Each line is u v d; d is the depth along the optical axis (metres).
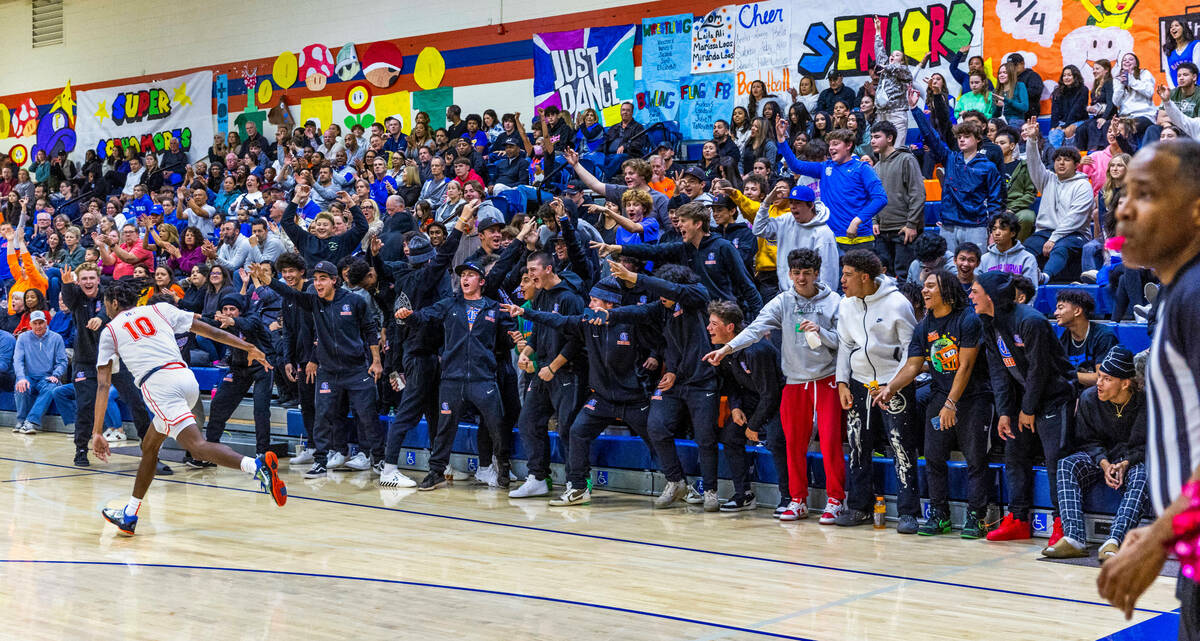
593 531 6.55
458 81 15.77
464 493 8.09
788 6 13.03
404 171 13.35
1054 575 5.36
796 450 6.94
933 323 6.37
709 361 6.85
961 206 8.98
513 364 8.38
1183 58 10.70
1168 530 2.15
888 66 10.25
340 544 6.11
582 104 14.62
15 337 12.30
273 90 17.58
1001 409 6.22
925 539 6.34
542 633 4.25
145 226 14.00
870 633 4.27
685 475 7.78
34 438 11.27
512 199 10.48
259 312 9.71
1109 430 5.94
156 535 6.34
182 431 6.26
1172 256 2.32
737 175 11.06
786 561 5.69
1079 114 10.90
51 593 4.87
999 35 11.77
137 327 6.38
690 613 4.58
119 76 19.38
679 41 13.83
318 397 8.88
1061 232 8.55
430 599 4.81
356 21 16.72
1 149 21.05
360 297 8.77
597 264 8.95
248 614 4.52
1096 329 6.41
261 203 14.48
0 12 20.86
